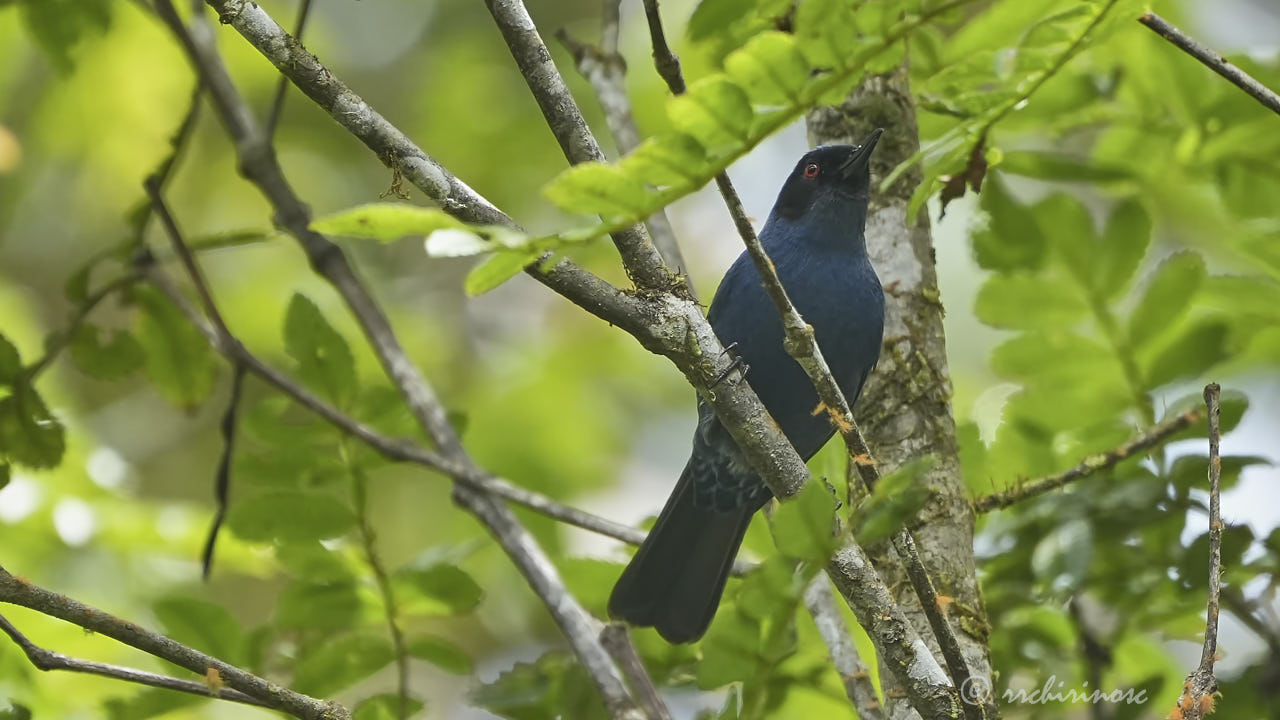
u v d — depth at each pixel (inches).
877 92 392.2
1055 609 408.2
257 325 633.0
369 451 392.2
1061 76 403.5
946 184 337.1
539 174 639.1
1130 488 383.6
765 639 309.0
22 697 380.8
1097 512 385.4
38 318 630.5
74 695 394.6
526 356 663.8
